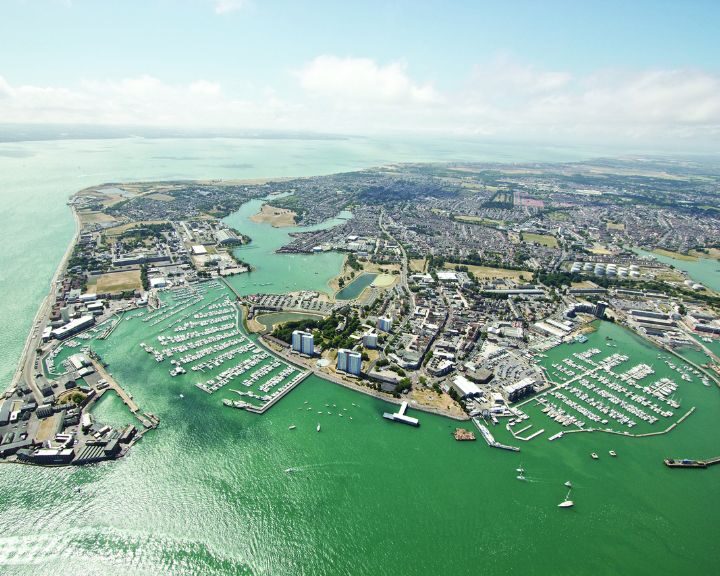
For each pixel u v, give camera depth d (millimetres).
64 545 195125
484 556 197000
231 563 190875
